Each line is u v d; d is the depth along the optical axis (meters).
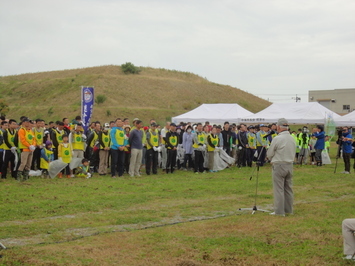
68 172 16.66
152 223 9.30
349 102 81.88
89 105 22.28
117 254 7.00
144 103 79.19
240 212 10.54
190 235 8.21
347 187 14.99
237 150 22.05
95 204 11.16
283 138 10.13
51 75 96.56
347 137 19.33
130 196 12.44
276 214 10.13
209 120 30.20
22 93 82.88
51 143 16.56
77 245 7.42
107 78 85.75
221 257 6.88
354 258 6.77
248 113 30.78
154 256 6.92
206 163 19.36
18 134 15.36
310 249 7.37
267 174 18.58
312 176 18.12
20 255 6.76
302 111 27.38
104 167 17.73
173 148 18.66
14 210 10.22
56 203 11.17
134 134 17.39
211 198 12.42
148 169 18.11
